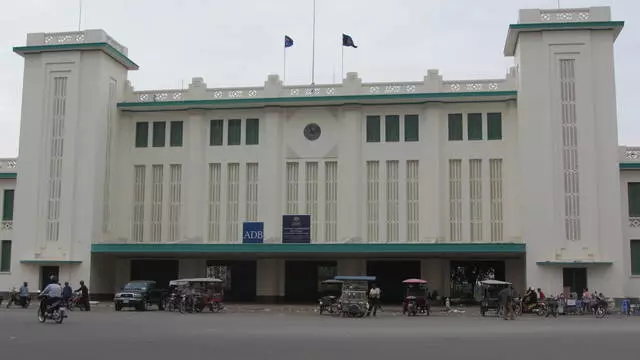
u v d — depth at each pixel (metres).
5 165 51.72
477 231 46.16
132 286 38.88
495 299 35.94
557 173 43.16
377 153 47.53
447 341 19.55
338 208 47.34
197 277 49.62
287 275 49.00
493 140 46.59
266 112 48.78
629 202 45.50
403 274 47.78
